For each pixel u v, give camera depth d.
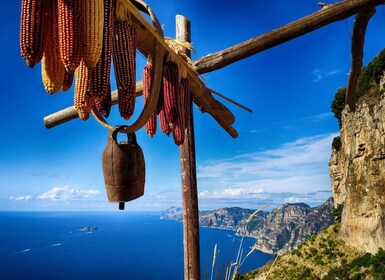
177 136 3.46
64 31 1.62
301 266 79.44
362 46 5.60
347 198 82.94
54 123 5.97
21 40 1.61
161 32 2.72
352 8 4.47
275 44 4.70
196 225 5.11
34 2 1.60
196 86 4.10
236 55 4.77
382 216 70.38
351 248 78.44
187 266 5.02
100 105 2.21
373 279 61.91
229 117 5.09
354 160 81.38
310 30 4.62
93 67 1.79
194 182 5.17
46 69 1.73
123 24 2.27
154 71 2.67
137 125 2.61
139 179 2.68
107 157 2.60
